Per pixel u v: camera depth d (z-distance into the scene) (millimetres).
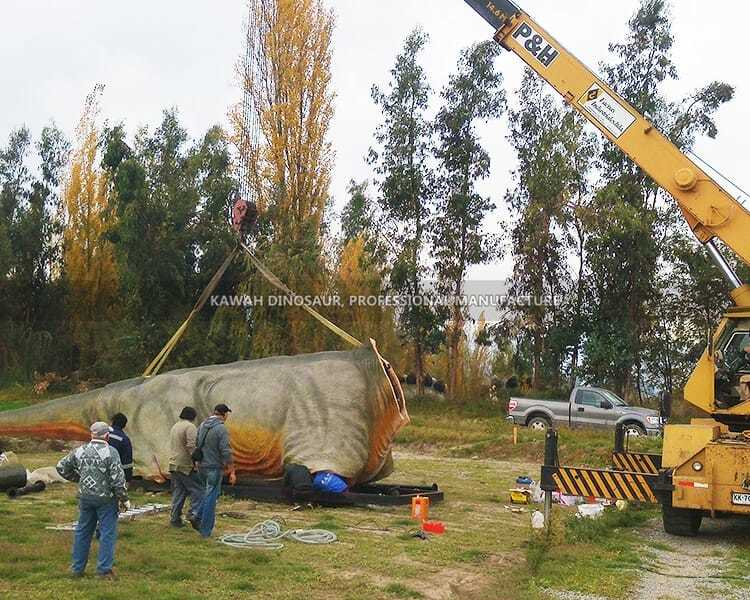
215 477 10258
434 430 27562
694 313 35469
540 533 10992
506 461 23484
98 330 41125
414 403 36281
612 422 27875
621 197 33938
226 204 39656
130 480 13102
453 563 9484
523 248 35969
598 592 8375
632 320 35031
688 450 11695
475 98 36469
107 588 7477
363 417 13977
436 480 18328
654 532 12500
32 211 43281
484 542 10812
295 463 13633
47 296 42875
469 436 26234
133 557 8711
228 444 10344
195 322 38344
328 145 34750
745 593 8594
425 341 36500
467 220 36312
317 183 34594
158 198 38750
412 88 37031
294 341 33438
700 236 13461
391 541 10602
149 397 15039
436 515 13125
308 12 34500
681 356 35844
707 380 12742
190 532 10562
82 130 43281
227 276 38781
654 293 35156
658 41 34531
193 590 7641
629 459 14781
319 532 10633
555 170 34938
